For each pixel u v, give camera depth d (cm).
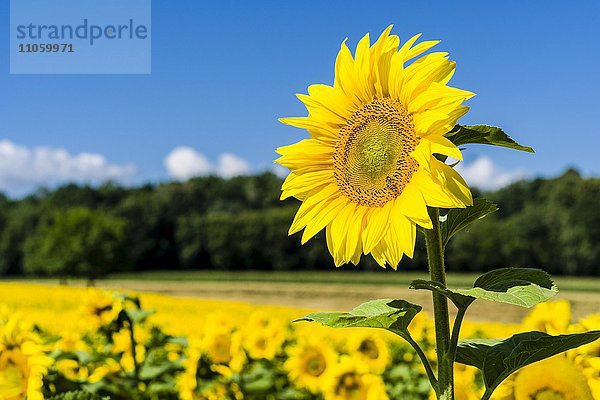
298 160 224
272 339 644
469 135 201
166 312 2175
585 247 6347
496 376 209
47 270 5744
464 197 190
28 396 318
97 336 584
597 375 238
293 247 7394
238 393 584
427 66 198
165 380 564
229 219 7638
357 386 551
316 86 226
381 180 208
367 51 214
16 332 330
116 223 5925
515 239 6469
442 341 203
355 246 212
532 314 337
